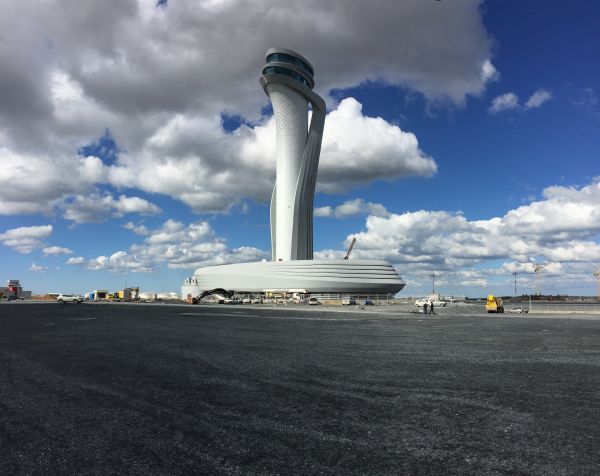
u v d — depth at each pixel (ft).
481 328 123.65
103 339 90.43
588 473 23.32
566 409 36.01
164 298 601.21
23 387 43.55
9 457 25.21
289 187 525.34
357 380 47.52
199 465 24.03
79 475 22.77
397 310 263.08
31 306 312.71
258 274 515.91
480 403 37.91
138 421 32.12
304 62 522.47
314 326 129.08
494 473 23.27
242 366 56.44
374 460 24.93
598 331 114.52
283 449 26.58
